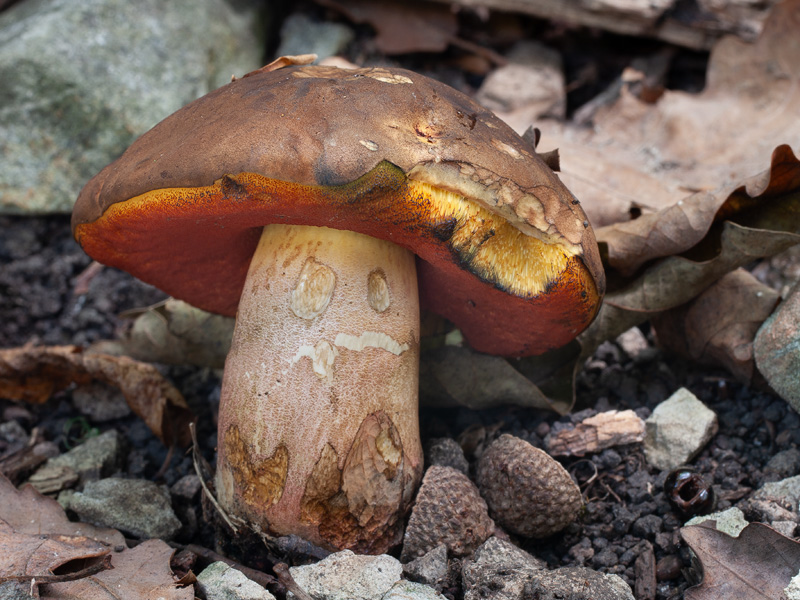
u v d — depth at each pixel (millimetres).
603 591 198
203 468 222
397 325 209
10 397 262
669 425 231
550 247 202
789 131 289
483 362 238
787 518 210
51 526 217
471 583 203
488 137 200
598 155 288
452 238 197
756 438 233
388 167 187
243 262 236
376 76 204
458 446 226
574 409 246
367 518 205
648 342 268
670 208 237
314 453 201
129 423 263
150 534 221
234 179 189
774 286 271
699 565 205
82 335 292
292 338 204
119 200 201
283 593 203
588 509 222
